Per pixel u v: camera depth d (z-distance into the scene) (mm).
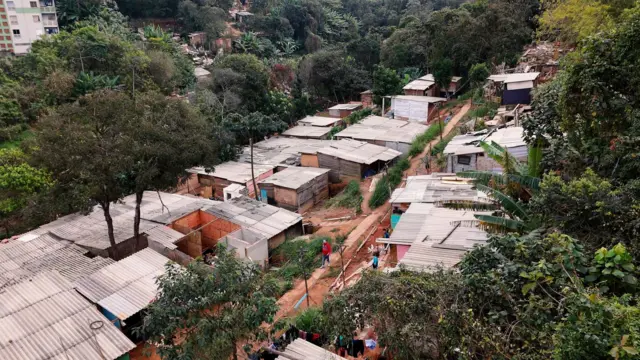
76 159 18375
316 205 29359
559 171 14078
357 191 27859
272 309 10398
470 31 42219
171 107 21594
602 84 10938
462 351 8109
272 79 53719
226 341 10078
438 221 16219
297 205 27828
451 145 22516
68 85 41031
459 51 43156
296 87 54094
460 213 16656
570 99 11766
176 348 10430
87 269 18344
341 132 36188
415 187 20125
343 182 31188
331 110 49656
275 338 13156
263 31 76750
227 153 34812
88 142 18547
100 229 22719
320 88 55875
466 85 43969
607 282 8133
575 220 10000
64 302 14953
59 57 44750
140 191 19906
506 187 14359
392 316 9289
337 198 28562
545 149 14500
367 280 10086
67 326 13773
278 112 46750
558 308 7637
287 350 11188
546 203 10406
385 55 55562
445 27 44188
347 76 55281
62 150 18422
